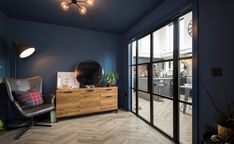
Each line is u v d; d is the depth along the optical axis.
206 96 1.62
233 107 1.35
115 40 4.23
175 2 2.09
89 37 3.88
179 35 2.17
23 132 2.42
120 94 4.25
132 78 3.86
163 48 2.62
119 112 3.76
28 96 2.57
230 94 1.37
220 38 1.47
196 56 1.72
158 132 2.51
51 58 3.45
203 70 1.65
